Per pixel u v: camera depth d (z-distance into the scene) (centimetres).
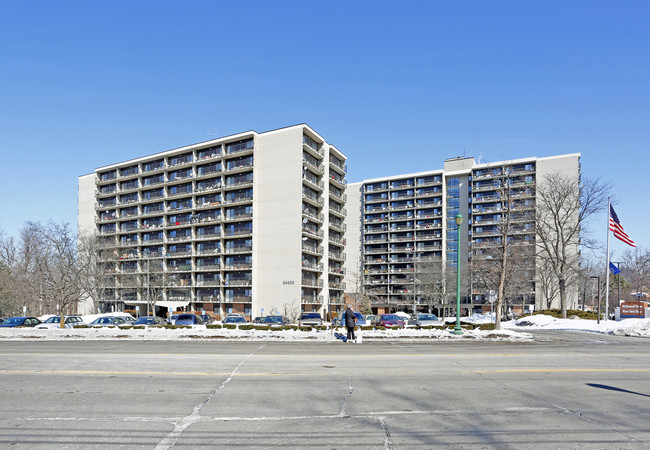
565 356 1512
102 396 905
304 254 6194
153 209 7331
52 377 1116
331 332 2184
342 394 920
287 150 6116
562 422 717
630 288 8256
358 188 9825
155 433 662
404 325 2933
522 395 912
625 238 3512
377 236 9438
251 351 1644
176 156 7131
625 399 878
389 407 813
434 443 616
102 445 611
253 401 860
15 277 6075
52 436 648
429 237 8738
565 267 4891
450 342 1988
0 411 788
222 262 6378
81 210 8306
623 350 1711
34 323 3594
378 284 9044
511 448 596
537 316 3909
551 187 5125
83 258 5528
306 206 6362
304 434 656
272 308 5959
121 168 7844
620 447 600
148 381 1061
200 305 6556
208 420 730
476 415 759
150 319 3356
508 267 4122
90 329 2505
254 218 6188
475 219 8281
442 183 8788
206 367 1266
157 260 6925
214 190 6500
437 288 7238
